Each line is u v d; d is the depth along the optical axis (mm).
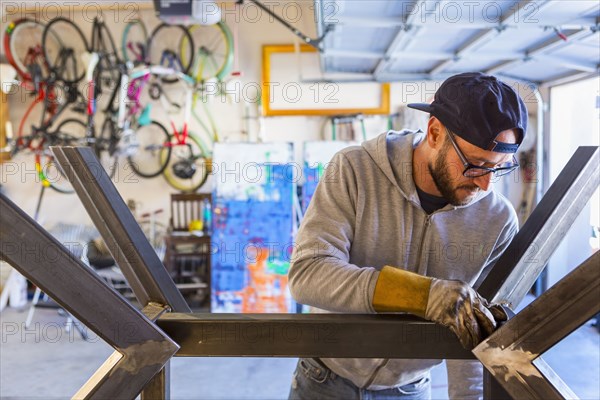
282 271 4781
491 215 1219
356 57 3920
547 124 4941
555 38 2938
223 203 4766
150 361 770
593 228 3717
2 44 6172
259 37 5941
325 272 1001
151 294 922
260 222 4766
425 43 3217
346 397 1366
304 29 5688
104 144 5723
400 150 1186
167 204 6277
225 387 3592
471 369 1317
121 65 5590
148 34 6055
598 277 688
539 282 5102
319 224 1152
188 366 3975
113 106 5859
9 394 3438
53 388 3545
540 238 942
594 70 3516
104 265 5203
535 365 742
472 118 952
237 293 4809
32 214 6262
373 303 864
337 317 822
